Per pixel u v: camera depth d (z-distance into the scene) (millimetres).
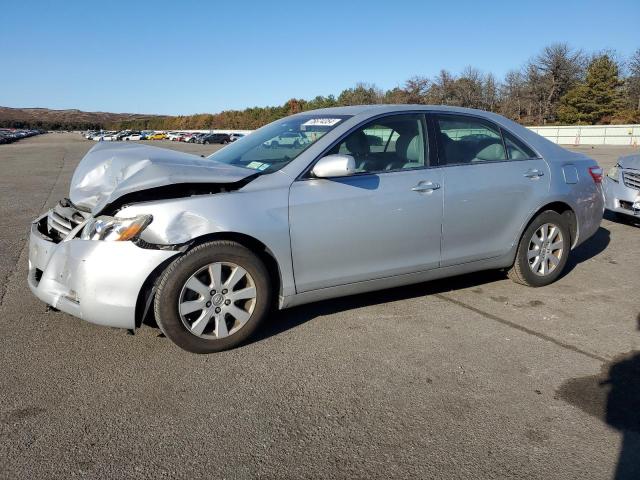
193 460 2324
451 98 59500
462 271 4223
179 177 3117
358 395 2871
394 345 3482
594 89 53688
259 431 2541
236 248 3217
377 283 3805
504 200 4242
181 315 3150
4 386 2910
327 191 3496
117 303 3016
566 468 2305
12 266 5336
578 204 4703
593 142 43062
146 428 2549
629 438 2521
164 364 3184
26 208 9320
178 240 3033
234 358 3273
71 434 2490
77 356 3271
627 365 3244
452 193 3973
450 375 3098
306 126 3980
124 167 3496
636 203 7090
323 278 3559
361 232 3613
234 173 3359
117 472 2236
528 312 4086
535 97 58562
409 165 3902
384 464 2318
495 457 2371
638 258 5762
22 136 81688
